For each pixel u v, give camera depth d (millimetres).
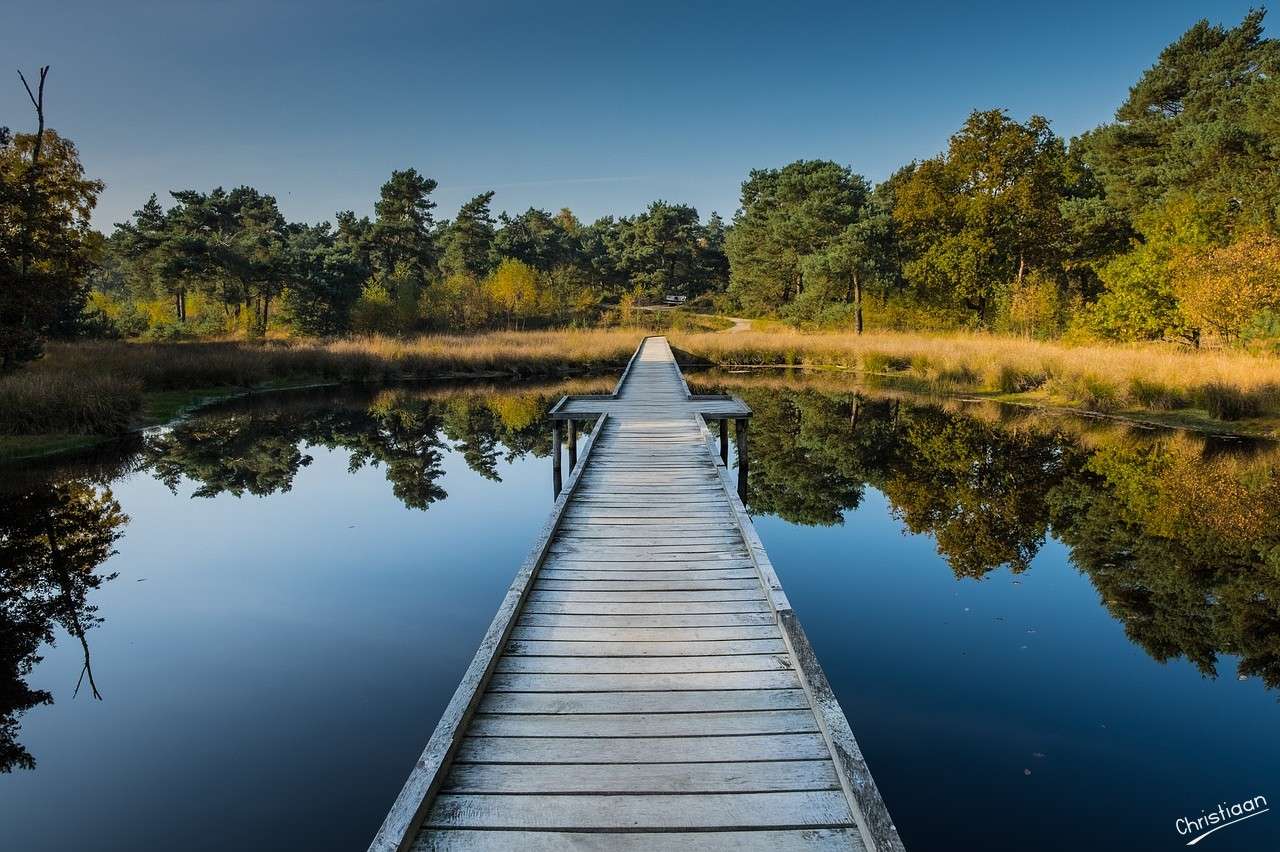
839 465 11539
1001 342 23328
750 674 3547
